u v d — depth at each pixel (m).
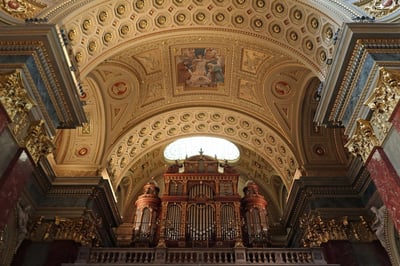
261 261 10.73
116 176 14.84
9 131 6.50
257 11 10.65
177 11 11.03
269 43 11.12
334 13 8.29
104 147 13.12
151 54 12.57
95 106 13.07
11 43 7.07
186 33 11.66
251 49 12.30
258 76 13.25
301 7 9.36
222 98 14.64
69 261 10.26
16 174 6.59
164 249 10.88
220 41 12.20
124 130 13.99
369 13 7.97
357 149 7.46
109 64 11.99
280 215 17.00
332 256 10.34
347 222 10.91
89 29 9.44
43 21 7.69
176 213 14.02
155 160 18.08
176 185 15.23
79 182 11.98
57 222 10.95
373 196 10.76
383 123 6.64
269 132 14.27
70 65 7.81
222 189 15.02
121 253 10.81
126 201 17.27
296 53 10.41
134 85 13.27
